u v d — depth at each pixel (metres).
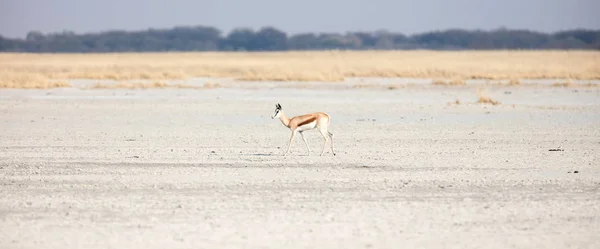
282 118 70.56
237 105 130.88
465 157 69.94
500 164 65.62
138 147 77.38
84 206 47.38
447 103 134.12
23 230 40.88
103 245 37.66
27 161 67.38
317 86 186.88
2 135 87.75
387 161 67.31
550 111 119.81
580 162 66.88
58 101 138.50
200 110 121.38
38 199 49.72
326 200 49.34
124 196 50.81
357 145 79.12
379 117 110.06
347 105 131.00
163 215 44.69
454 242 38.41
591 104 133.75
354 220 43.31
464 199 49.72
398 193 51.88
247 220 43.28
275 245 37.62
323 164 65.50
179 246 37.44
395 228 41.38
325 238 39.09
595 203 48.44
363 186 54.59
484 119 107.44
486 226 41.97
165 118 108.88
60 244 37.84
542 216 44.56
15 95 152.62
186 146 78.31
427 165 64.94
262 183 55.88
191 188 53.84
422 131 92.31
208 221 43.03
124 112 117.88
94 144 79.88
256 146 78.38
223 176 59.09
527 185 55.09
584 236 39.72
